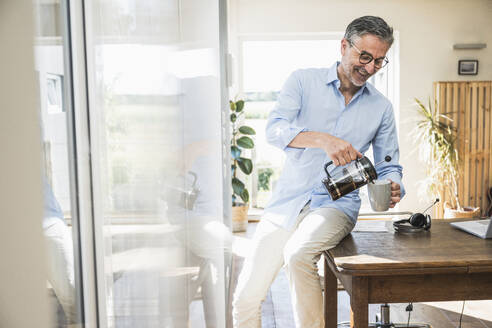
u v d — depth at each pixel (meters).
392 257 1.62
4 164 0.40
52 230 0.54
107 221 0.73
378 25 2.01
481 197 5.99
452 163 5.68
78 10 0.63
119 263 0.78
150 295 0.96
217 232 2.12
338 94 2.23
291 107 2.22
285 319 3.09
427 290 1.61
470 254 1.63
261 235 2.20
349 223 2.03
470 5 5.99
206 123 1.91
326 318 2.12
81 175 0.64
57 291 0.55
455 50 6.04
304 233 1.98
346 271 1.56
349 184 1.88
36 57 0.50
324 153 2.18
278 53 6.18
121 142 0.79
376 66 2.07
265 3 6.00
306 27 6.01
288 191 2.22
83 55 0.66
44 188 0.51
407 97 6.09
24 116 0.45
